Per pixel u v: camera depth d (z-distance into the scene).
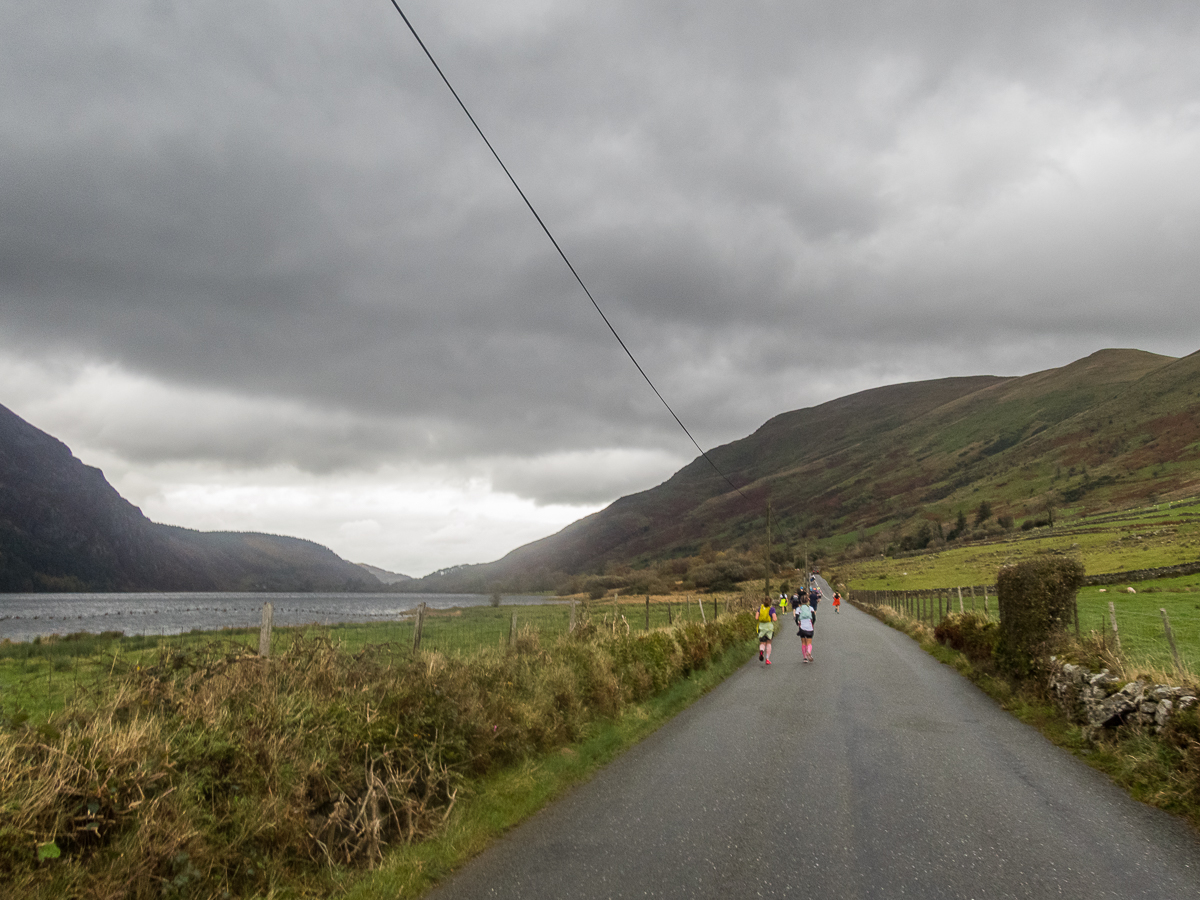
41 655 17.61
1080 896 4.77
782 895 4.73
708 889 4.85
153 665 6.85
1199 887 4.95
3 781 4.16
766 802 6.90
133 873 4.13
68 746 4.62
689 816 6.51
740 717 11.75
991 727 11.02
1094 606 38.03
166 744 5.06
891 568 118.25
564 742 9.20
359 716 6.54
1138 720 8.68
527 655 11.07
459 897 4.83
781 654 23.30
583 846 5.78
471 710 7.77
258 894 4.61
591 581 146.12
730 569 110.00
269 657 7.36
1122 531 98.00
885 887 4.87
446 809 6.42
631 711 11.72
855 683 15.93
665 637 15.94
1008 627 14.56
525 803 6.90
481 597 180.88
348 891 4.96
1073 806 6.89
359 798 5.85
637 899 4.70
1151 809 6.84
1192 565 53.78
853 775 7.93
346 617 52.59
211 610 86.56
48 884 3.84
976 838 5.89
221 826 4.87
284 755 5.58
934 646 24.25
